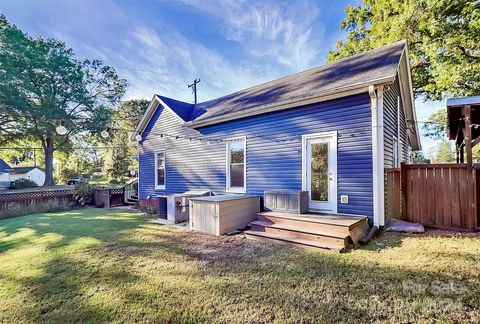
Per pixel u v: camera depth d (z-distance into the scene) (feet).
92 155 123.13
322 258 13.11
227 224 20.11
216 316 8.27
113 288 10.60
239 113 24.73
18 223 27.02
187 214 26.12
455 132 27.99
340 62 26.03
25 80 71.56
